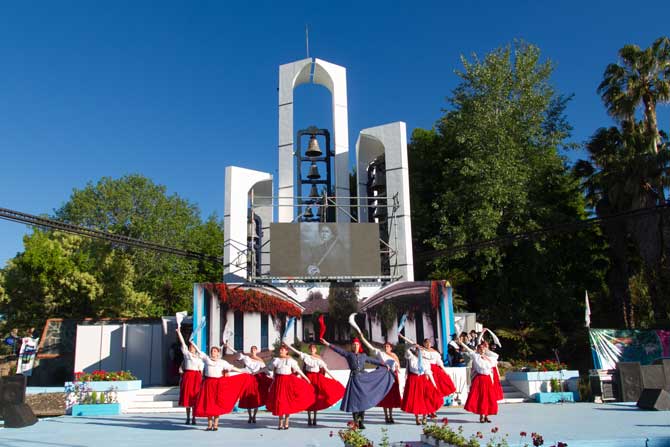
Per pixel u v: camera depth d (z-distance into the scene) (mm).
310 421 11172
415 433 9742
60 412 16375
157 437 9641
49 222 16547
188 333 21234
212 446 8422
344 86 22438
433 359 11492
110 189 41281
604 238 28938
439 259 28812
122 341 21641
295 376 10820
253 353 12023
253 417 11789
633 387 15109
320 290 17984
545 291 28375
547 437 8711
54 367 23750
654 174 24062
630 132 25672
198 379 11617
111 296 32938
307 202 21875
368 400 10234
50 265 31328
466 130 29578
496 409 11023
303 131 22328
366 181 22453
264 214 23641
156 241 39969
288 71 22234
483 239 27453
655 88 25703
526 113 30500
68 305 33188
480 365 11164
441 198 30500
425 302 17938
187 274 41594
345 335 17719
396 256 19781
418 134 37062
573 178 29906
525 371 17531
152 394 16219
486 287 29938
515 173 28281
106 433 10297
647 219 24359
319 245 18656
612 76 26391
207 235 44969
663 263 24125
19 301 32938
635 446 8258
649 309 24984
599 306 27875
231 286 17188
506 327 27766
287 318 17609
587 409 13422
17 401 11945
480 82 30234
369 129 21250
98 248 33781
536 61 30969
